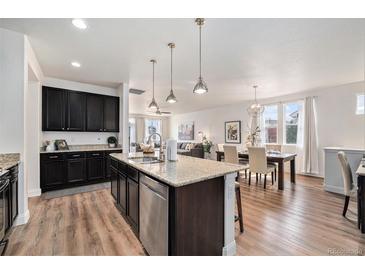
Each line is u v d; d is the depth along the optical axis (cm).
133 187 214
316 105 501
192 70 350
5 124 228
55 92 393
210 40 239
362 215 216
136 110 873
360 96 430
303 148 520
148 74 376
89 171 414
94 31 220
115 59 301
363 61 307
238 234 213
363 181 217
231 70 351
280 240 201
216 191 170
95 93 452
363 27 209
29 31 224
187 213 147
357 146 431
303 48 261
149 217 170
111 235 211
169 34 226
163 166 199
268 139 614
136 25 207
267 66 330
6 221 192
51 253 178
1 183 174
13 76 230
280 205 302
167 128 1126
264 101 621
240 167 194
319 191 378
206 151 791
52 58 299
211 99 628
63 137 422
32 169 345
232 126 733
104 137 479
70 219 250
